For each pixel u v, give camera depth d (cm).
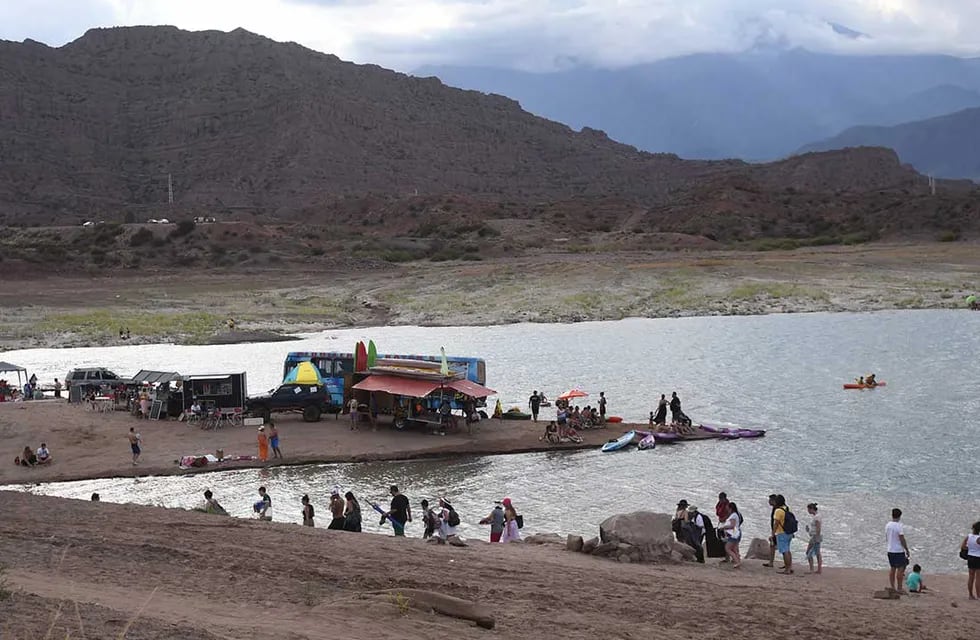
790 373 5403
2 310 8962
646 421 4134
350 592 1418
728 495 2986
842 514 2762
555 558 1967
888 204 17488
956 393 4666
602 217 19712
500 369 5738
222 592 1377
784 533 2041
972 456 3422
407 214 19375
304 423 4038
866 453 3497
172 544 1741
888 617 1544
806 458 3441
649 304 9156
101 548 1639
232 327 8094
